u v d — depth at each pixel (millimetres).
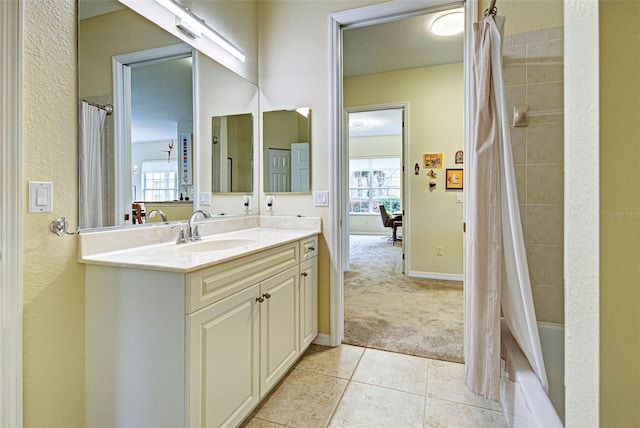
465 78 1979
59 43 1232
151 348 1199
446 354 2191
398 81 4152
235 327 1397
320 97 2367
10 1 1079
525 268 1417
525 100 1830
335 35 2320
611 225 456
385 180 9312
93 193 1369
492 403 1673
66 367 1256
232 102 2275
